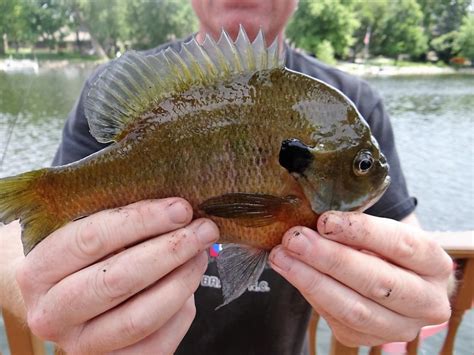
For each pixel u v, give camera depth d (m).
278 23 0.39
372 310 0.21
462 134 2.73
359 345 0.24
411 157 2.22
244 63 0.22
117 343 0.20
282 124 0.21
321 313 0.24
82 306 0.20
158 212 0.20
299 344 0.37
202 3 0.39
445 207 1.58
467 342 0.65
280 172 0.21
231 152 0.21
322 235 0.21
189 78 0.22
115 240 0.20
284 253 0.21
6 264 0.30
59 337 0.21
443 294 0.22
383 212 0.36
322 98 0.22
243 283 0.22
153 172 0.21
